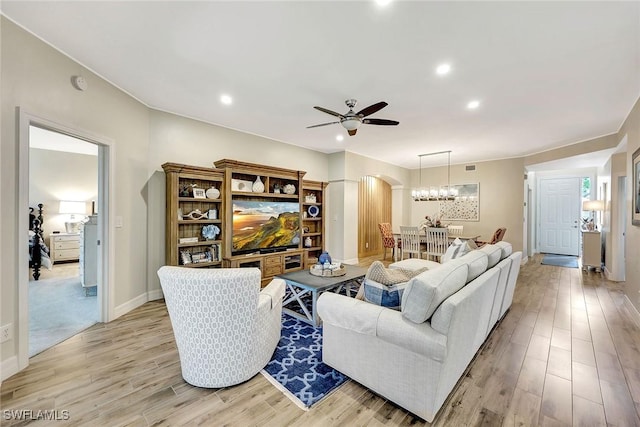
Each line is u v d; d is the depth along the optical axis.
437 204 7.79
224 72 2.78
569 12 1.89
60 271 5.45
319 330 2.94
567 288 4.51
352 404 1.81
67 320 3.11
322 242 5.98
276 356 2.39
